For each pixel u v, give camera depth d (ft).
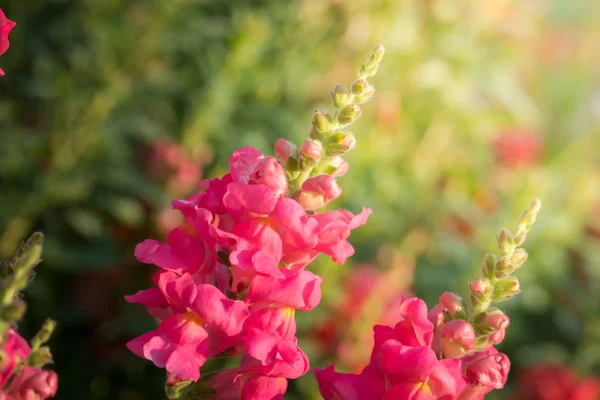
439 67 4.25
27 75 3.60
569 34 8.07
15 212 3.18
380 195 3.83
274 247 1.47
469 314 1.54
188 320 1.49
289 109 3.83
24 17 3.58
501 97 4.57
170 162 3.32
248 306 1.50
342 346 2.86
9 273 1.42
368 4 3.98
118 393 3.19
